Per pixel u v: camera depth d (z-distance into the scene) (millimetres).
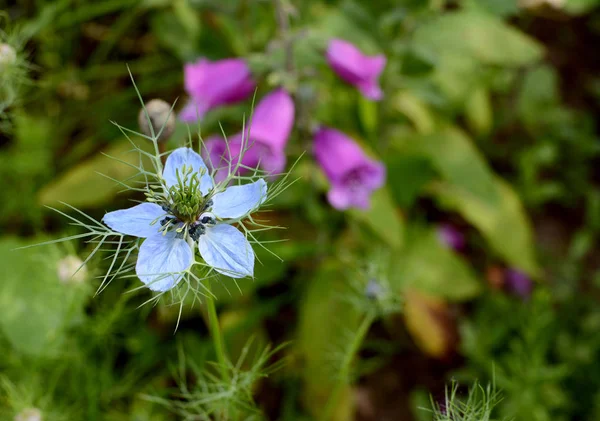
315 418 445
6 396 386
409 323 501
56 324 392
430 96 504
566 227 636
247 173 424
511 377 466
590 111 711
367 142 518
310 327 448
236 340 458
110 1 544
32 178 502
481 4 524
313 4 510
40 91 522
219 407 337
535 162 593
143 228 278
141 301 436
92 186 470
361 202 443
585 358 498
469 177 515
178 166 285
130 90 548
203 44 507
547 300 458
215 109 459
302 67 435
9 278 414
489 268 581
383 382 515
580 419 497
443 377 515
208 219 279
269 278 454
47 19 471
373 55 478
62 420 374
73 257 362
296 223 505
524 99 645
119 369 441
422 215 583
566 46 737
